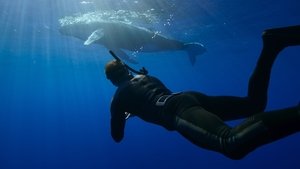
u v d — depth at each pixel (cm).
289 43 354
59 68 4262
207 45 3006
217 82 8281
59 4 1544
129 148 6469
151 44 1191
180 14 1680
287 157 5181
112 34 1103
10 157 6462
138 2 1427
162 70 4825
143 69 432
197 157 4962
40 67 4162
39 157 6378
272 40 361
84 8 1550
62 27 1227
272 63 367
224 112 379
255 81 375
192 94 361
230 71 5753
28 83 6281
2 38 2461
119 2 1431
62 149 7175
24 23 1984
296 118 247
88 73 4881
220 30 2323
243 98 379
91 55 3212
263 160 4988
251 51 3722
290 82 9050
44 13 1720
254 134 263
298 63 5138
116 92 408
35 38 2425
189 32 2228
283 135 255
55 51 2986
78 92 8931
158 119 359
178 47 1282
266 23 2219
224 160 4697
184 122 320
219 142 284
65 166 5372
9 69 4381
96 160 5500
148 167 4666
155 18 1691
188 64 4300
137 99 384
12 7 1659
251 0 1594
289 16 2044
